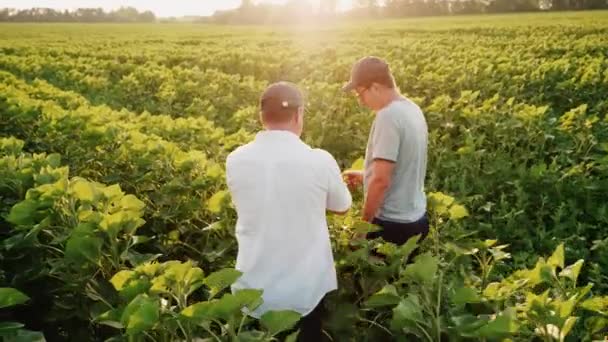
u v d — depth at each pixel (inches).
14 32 2362.2
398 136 164.4
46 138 296.4
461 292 110.9
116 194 158.7
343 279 151.3
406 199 172.1
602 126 369.1
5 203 189.2
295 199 124.5
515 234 253.3
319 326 134.3
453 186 298.5
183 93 521.0
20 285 161.3
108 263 142.5
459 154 341.4
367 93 168.1
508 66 572.4
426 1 3705.7
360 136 362.0
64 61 821.9
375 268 134.7
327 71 631.2
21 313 168.7
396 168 169.3
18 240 147.4
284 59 740.7
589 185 281.1
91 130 248.4
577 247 242.5
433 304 113.1
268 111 126.6
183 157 210.1
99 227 137.9
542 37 1152.2
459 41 1105.4
